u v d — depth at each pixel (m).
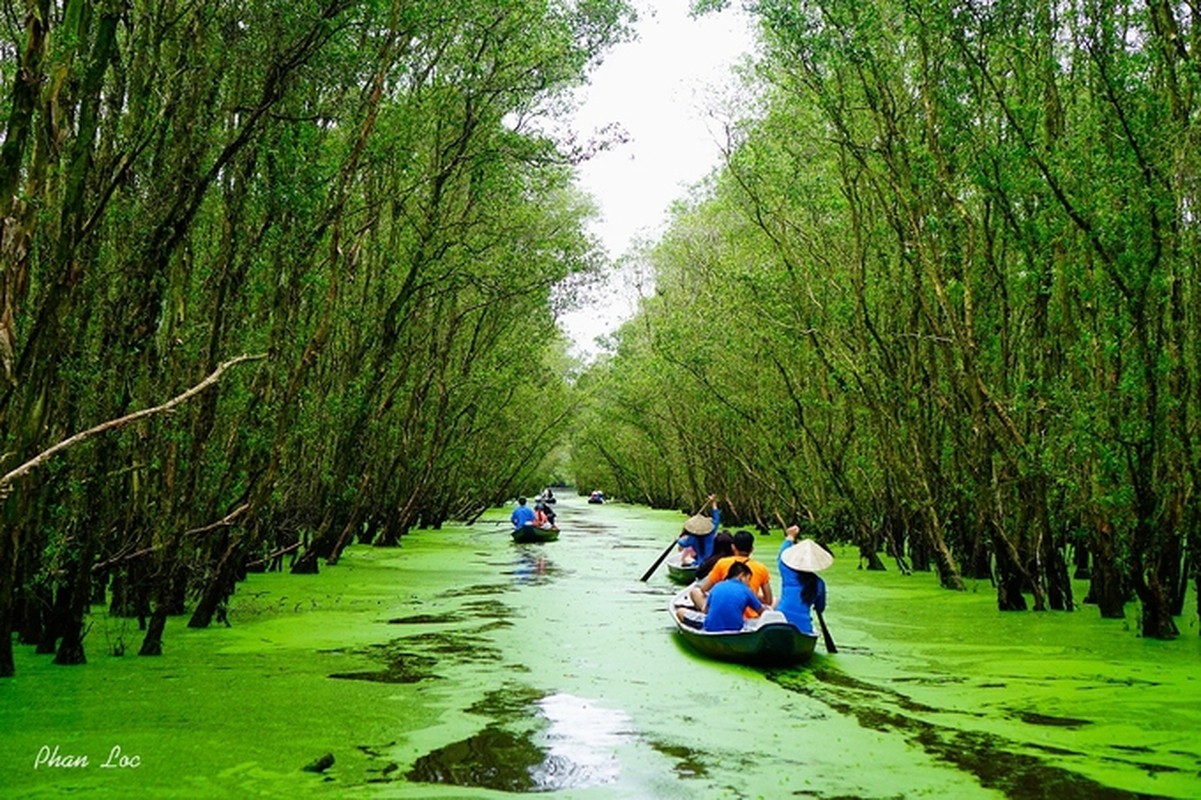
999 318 16.00
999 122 14.71
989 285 16.09
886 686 9.38
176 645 11.13
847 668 10.29
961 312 16.33
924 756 7.02
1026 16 13.87
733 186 23.20
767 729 7.76
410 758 6.86
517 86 19.02
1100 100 12.30
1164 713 8.30
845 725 7.89
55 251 8.25
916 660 10.74
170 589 10.64
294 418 13.05
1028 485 14.74
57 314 7.98
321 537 20.30
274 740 7.25
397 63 14.12
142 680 9.17
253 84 11.73
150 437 10.71
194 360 11.16
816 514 24.62
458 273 21.75
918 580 19.58
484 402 34.31
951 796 6.16
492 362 30.36
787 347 23.72
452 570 21.78
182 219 10.03
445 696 8.81
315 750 7.02
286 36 11.12
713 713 8.27
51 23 9.53
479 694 8.91
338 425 18.95
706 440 36.81
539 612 14.64
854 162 18.47
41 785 6.14
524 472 55.19
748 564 12.29
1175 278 11.69
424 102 16.92
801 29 14.90
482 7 17.31
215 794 6.03
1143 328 11.28
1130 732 7.70
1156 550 12.99
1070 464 13.40
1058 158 12.63
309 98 12.71
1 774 6.36
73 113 9.77
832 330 20.70
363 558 24.45
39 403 8.05
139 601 11.76
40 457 5.84
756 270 22.58
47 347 7.98
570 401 50.97
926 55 14.34
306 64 11.51
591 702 8.64
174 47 10.84
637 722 7.95
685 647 11.54
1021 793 6.20
